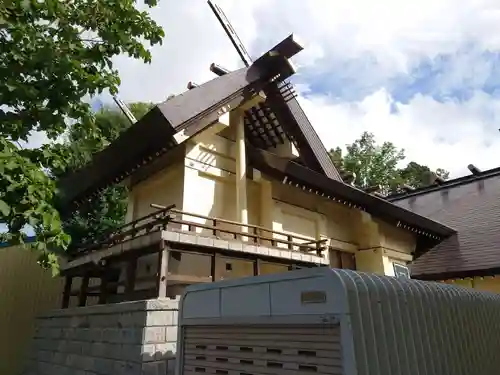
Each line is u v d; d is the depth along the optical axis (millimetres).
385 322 2791
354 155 33344
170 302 5188
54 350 7266
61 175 9117
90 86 4887
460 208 14953
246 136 10641
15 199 3711
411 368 2873
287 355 2771
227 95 8008
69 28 5074
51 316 7871
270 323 2932
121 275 8258
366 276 2973
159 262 5570
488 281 10680
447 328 3645
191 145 8281
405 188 19047
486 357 4215
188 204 7902
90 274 8031
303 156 10406
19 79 4691
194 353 3600
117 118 14633
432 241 13211
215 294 3508
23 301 9148
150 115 6801
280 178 9086
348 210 11789
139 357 4715
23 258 9445
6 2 4277
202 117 7473
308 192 10477
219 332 3402
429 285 3840
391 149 32969
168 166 8672
